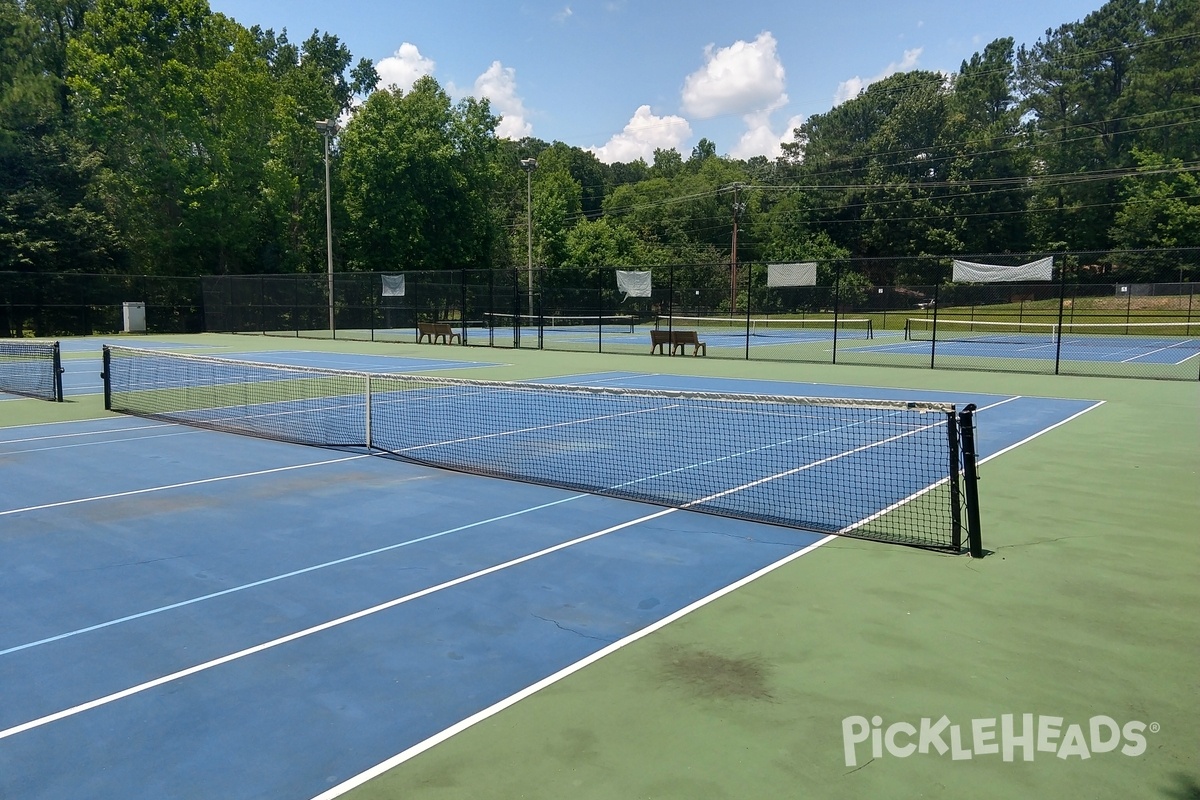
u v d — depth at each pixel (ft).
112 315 134.00
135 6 137.80
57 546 22.40
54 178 138.72
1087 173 222.89
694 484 29.17
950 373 71.36
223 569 20.36
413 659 15.17
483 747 12.14
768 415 45.62
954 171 227.61
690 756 11.83
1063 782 11.18
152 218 146.61
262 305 131.34
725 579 19.35
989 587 18.79
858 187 241.96
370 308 130.00
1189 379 64.80
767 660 14.98
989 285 184.85
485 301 141.79
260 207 154.30
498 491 28.35
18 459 34.24
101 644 15.99
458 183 173.37
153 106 139.44
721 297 173.06
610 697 13.64
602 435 39.37
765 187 266.98
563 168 267.39
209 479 30.45
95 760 11.90
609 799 10.80
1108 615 17.10
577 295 154.61
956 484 21.49
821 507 25.98
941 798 10.82
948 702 13.39
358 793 11.02
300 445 37.50
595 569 20.12
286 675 14.57
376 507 26.27
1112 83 240.12
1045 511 25.53
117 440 38.88
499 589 18.78
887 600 17.97
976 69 296.71
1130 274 186.29
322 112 169.99
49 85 142.41
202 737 12.52
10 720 13.07
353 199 167.73
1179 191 186.70
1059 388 59.31
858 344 112.88
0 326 124.47
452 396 54.65
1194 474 30.78
